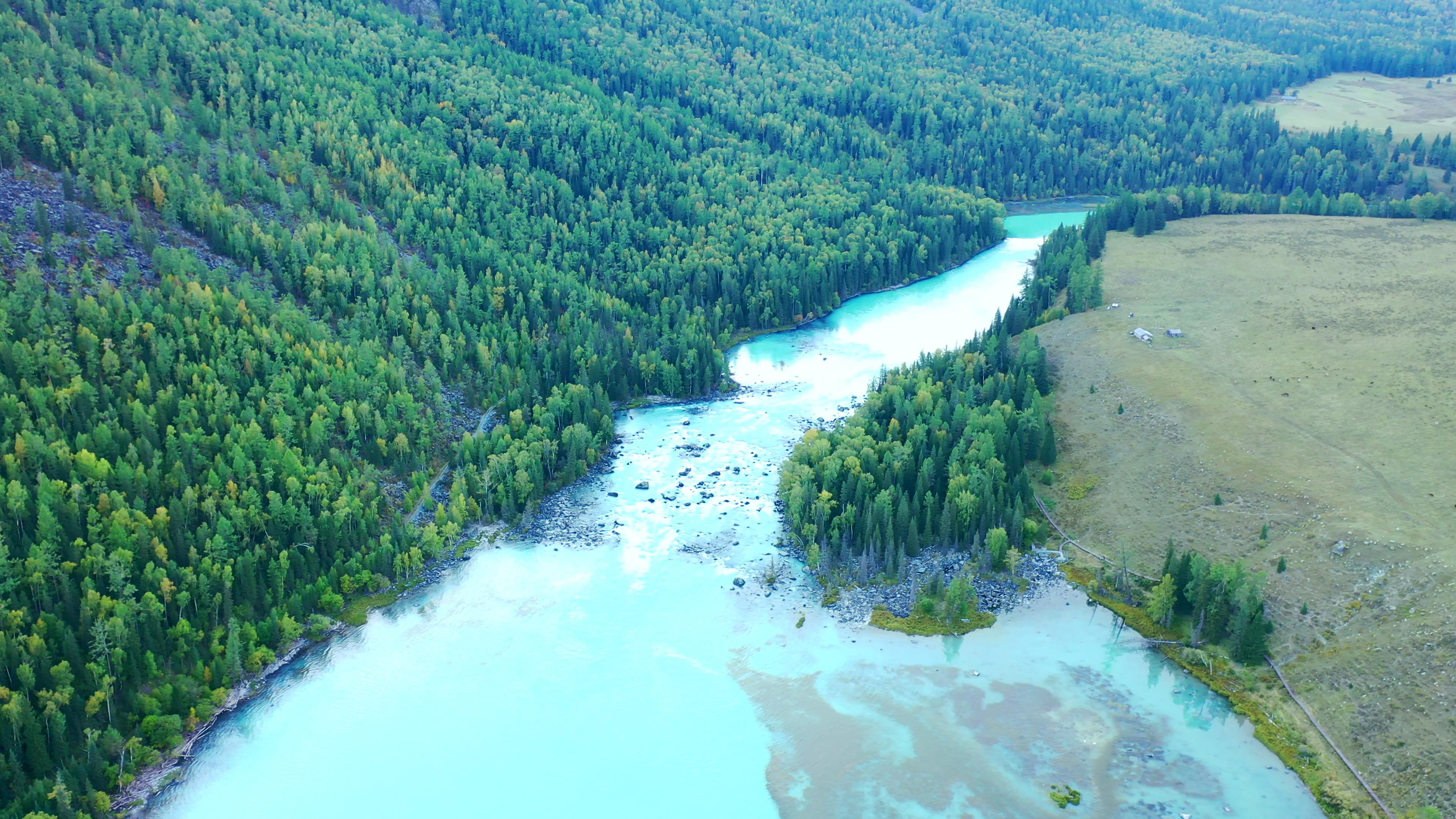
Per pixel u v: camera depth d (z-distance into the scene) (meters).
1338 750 154.62
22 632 164.38
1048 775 156.50
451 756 162.38
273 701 173.38
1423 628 164.38
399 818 151.75
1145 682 173.50
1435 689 155.00
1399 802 144.75
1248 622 172.38
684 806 153.25
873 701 172.00
